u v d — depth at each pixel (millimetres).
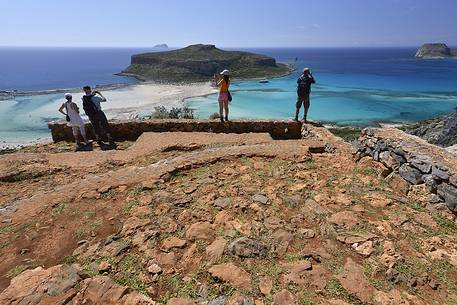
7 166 8734
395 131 7438
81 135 12359
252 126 12695
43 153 9883
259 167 7496
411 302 3629
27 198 6867
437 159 5734
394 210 5512
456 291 3828
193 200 6012
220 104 12500
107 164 8844
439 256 4363
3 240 5246
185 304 3730
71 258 4672
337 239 4746
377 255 4383
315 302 3652
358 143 8055
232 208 5648
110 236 5055
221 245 4652
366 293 3756
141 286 4062
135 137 12531
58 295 3926
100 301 3846
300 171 7223
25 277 4230
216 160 7914
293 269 4164
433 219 5277
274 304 3641
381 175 6840
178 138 10844
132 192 6449
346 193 6137
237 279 4027
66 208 6027
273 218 5328
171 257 4520
